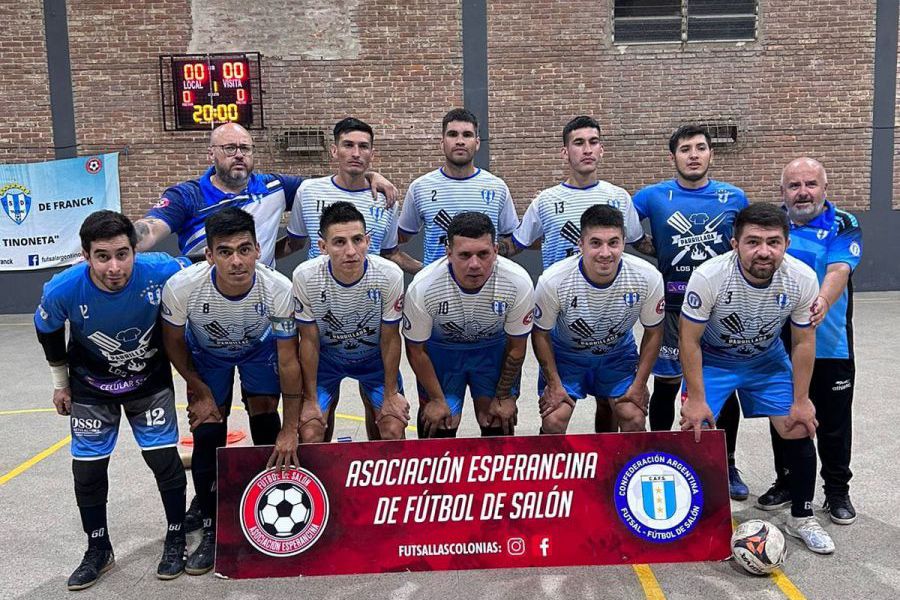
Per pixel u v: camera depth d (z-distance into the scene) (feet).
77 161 34.88
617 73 34.99
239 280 9.41
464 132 13.21
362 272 10.16
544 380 12.14
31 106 34.83
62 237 35.40
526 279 10.49
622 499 10.05
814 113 35.19
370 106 35.12
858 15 34.58
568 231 13.34
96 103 34.83
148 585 9.78
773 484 12.84
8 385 22.33
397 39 34.78
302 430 10.50
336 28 34.73
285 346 9.97
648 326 11.01
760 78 35.01
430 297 10.43
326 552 9.92
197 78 34.55
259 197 12.50
